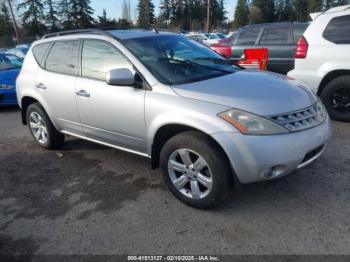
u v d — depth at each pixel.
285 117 3.01
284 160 2.92
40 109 4.95
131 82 3.49
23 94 5.07
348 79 5.32
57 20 57.62
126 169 4.34
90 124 4.20
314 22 5.56
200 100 3.15
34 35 55.94
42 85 4.70
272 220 3.11
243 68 4.27
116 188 3.88
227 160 3.06
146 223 3.19
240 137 2.90
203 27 67.00
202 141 3.09
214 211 3.30
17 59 9.61
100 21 59.75
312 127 3.14
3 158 4.99
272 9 72.94
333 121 5.70
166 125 3.33
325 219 3.07
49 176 4.30
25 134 6.14
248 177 2.97
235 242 2.86
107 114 3.88
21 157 4.99
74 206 3.56
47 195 3.82
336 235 2.85
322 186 3.60
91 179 4.14
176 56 3.99
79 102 4.18
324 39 5.42
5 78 8.07
